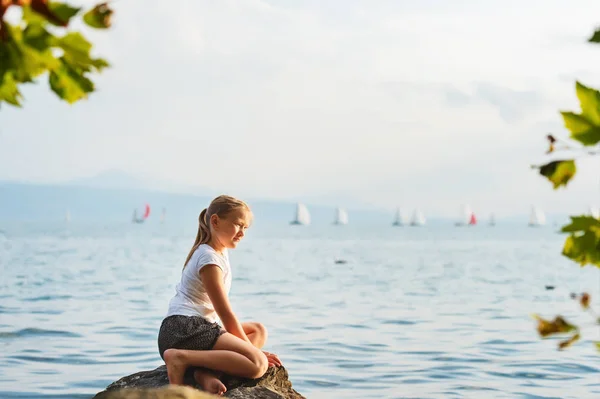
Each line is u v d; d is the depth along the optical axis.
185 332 5.23
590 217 1.53
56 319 13.16
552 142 1.43
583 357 9.98
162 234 85.38
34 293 18.08
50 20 1.29
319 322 13.42
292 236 90.38
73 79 1.39
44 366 9.06
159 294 18.09
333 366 9.28
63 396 7.66
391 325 13.11
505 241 78.06
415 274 27.56
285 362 9.50
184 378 5.26
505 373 9.01
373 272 28.41
